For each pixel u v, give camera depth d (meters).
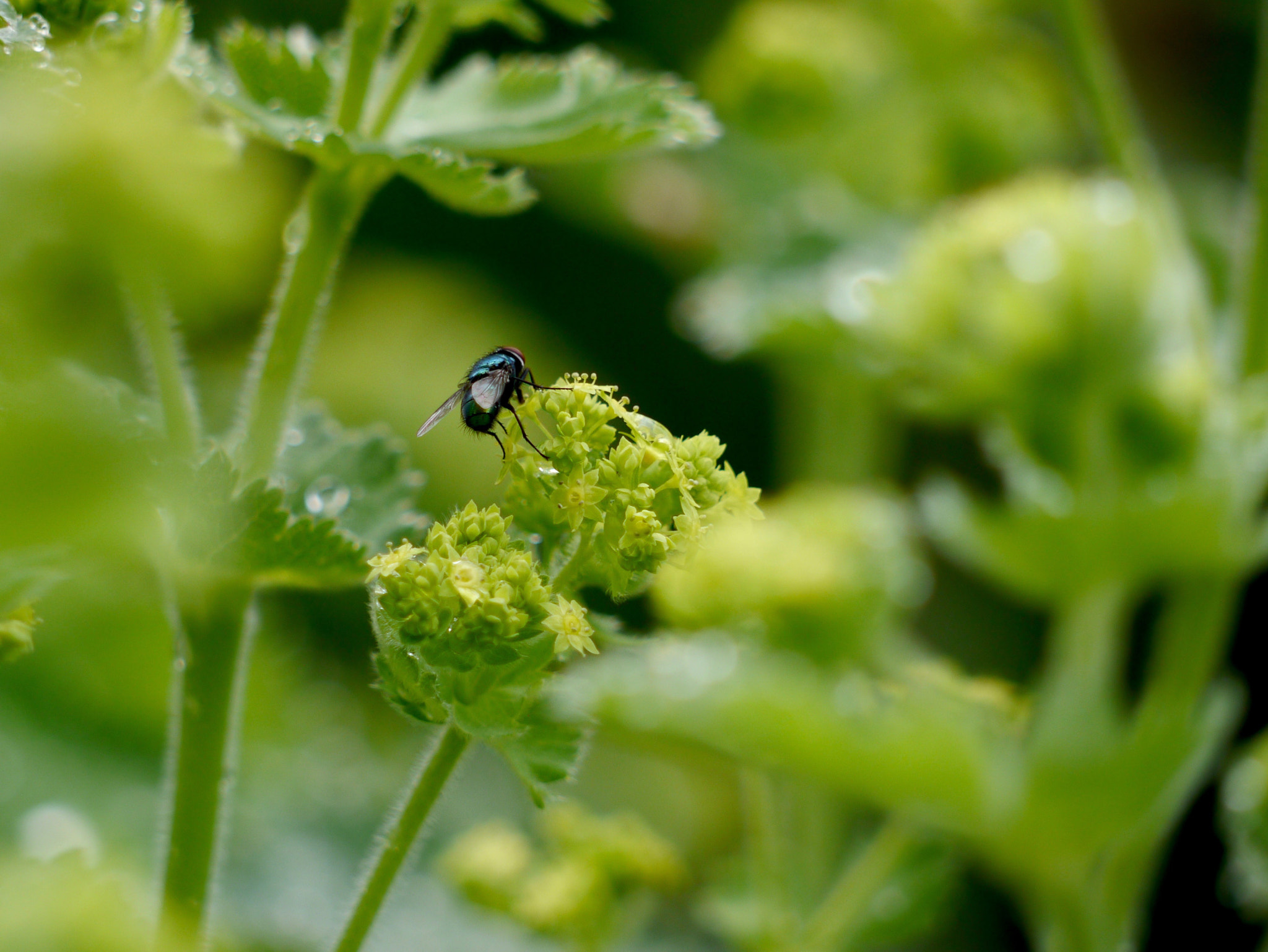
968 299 0.49
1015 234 0.50
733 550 0.45
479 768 0.68
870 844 0.45
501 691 0.34
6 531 0.31
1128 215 0.49
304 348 0.37
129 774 0.58
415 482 0.38
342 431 0.38
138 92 0.35
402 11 0.38
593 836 0.44
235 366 0.69
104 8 0.35
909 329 0.50
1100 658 0.45
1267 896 0.44
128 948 0.33
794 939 0.45
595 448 0.35
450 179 0.37
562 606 0.34
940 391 0.51
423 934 0.52
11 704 0.57
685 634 0.45
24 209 0.32
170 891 0.36
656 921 0.61
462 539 0.35
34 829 0.53
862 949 0.47
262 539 0.36
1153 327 0.48
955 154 0.73
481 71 0.39
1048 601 0.47
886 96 0.73
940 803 0.43
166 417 0.36
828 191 0.69
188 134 0.36
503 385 0.37
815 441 0.69
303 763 0.62
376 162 0.37
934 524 0.48
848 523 0.47
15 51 0.34
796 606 0.44
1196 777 0.44
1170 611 0.47
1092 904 0.45
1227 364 0.48
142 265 0.32
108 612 0.60
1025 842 0.44
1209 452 0.45
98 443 0.31
